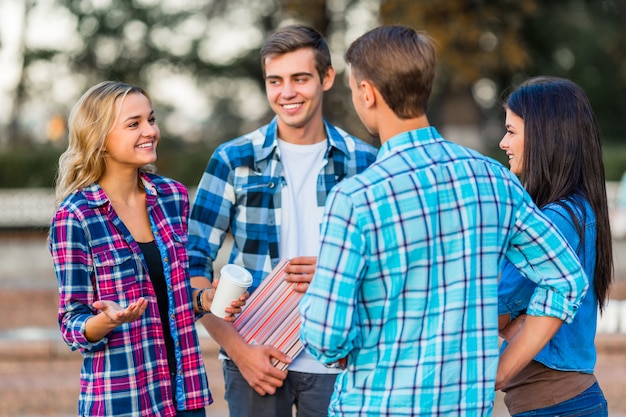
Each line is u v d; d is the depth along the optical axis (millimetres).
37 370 5297
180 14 19094
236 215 2926
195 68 19484
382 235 1860
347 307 1848
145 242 2529
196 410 2547
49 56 18812
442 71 16688
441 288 1897
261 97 20188
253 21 19531
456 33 15531
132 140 2461
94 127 2441
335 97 17234
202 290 2682
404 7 15609
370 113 2008
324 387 2801
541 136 2365
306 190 2916
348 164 2957
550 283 2023
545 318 2029
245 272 2537
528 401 2312
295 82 2826
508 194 1982
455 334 1898
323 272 1864
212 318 2775
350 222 1857
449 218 1905
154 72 19688
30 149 16000
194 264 2863
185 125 20047
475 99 19969
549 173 2357
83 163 2457
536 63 18688
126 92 2473
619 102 19516
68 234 2363
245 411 2848
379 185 1878
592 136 2367
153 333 2465
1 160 15203
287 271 2734
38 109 19750
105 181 2520
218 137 20016
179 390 2496
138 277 2449
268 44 2830
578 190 2344
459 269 1907
